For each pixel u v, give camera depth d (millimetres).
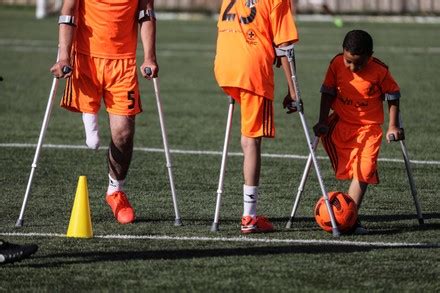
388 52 56188
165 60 51938
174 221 19031
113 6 18625
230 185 22781
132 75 18953
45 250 16578
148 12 18875
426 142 28875
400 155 26766
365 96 18297
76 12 18656
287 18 17922
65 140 28578
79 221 17516
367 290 14383
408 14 84062
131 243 17109
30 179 18656
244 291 14281
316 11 83562
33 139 28625
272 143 28500
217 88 41312
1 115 33031
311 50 57000
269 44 18031
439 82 43656
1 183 22641
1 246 15344
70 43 18484
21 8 84625
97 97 19000
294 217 18875
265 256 16250
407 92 40250
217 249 16734
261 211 20109
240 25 18031
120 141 18984
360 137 18375
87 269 15422
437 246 17078
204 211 20031
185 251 16562
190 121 32500
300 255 16344
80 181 17688
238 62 17891
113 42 18766
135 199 21125
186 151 27141
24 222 18766
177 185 22719
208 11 85000
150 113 34062
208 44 60938
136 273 15203
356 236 17859
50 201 20812
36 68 46906
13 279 14867
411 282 14812
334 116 18719
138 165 25031
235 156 26531
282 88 41750
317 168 18016
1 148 27094
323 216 17969
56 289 14367
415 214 19906
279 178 23625
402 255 16422
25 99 36938
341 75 18359
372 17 82812
